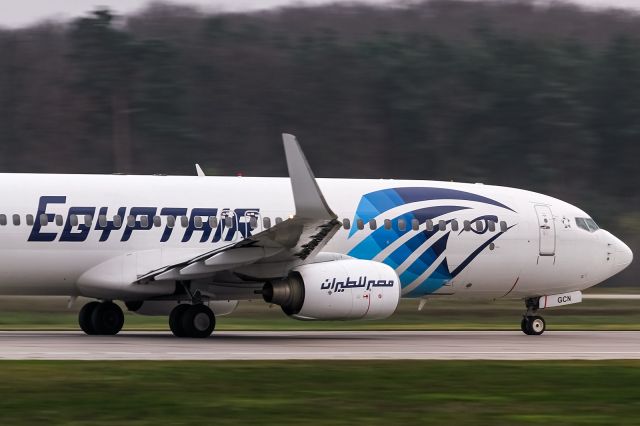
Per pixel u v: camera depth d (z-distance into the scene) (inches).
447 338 4323.3
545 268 4525.1
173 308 4220.0
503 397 2452.0
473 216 4394.7
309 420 2123.5
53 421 2065.7
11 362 2874.0
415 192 4362.7
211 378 2623.0
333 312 3853.3
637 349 3782.0
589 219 4655.5
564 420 2181.3
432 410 2265.0
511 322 6063.0
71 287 3971.5
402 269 4284.0
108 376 2615.7
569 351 3659.0
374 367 2896.2
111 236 3917.3
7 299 6304.1
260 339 4040.4
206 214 4033.0
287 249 3823.8
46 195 3885.3
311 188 3663.9
